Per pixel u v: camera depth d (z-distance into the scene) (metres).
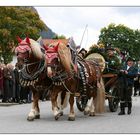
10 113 17.05
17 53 14.05
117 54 18.52
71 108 14.60
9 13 44.75
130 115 16.47
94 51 18.09
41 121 14.30
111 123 13.88
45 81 14.62
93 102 16.28
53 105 14.62
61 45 14.15
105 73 18.17
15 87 23.03
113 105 17.81
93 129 12.45
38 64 14.32
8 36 42.84
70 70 14.14
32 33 44.88
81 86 15.04
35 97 14.71
